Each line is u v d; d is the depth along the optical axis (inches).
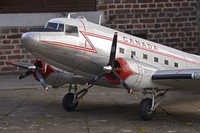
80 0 787.4
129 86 377.4
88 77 421.4
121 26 773.9
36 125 370.3
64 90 618.2
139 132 338.0
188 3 778.2
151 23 775.7
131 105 486.9
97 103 502.3
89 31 398.6
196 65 477.7
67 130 347.9
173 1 776.3
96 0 775.7
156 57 427.8
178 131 341.7
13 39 762.2
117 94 576.1
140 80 380.2
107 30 417.1
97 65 403.5
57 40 376.2
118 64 378.9
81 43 389.1
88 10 781.9
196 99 528.7
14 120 395.2
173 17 778.2
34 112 440.5
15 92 607.5
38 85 650.2
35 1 780.6
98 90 614.2
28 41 366.3
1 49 758.5
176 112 438.6
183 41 780.6
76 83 446.9
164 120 392.2
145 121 386.9
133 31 774.5
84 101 518.0
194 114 426.6
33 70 430.0
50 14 772.0
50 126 365.1
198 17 774.5
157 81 384.8
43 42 369.1
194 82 379.2
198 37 779.4
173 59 445.1
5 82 678.5
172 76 372.2
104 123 377.4
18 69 754.8
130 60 381.7
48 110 453.1
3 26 759.7
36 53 379.2
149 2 774.5
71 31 387.5
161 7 776.3
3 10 772.6
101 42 401.7
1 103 506.0
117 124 372.5
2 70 755.4
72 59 390.0
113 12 771.4
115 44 382.0
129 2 771.4
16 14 767.1
